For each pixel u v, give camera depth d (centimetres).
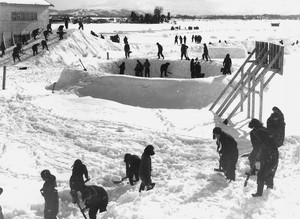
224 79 2222
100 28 7262
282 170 1105
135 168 1118
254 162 930
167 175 1162
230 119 1794
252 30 8431
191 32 7119
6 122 1691
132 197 1000
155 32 6825
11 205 991
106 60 3062
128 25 9131
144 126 1698
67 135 1580
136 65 2908
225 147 1027
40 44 3997
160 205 879
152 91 2230
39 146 1452
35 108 1922
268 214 777
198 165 1246
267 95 2211
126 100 2234
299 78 2720
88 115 1867
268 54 1739
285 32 7838
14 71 3291
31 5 4397
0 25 4147
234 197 901
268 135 885
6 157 1332
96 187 898
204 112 1920
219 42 4997
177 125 1709
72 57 3869
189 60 2931
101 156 1378
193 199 919
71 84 2450
